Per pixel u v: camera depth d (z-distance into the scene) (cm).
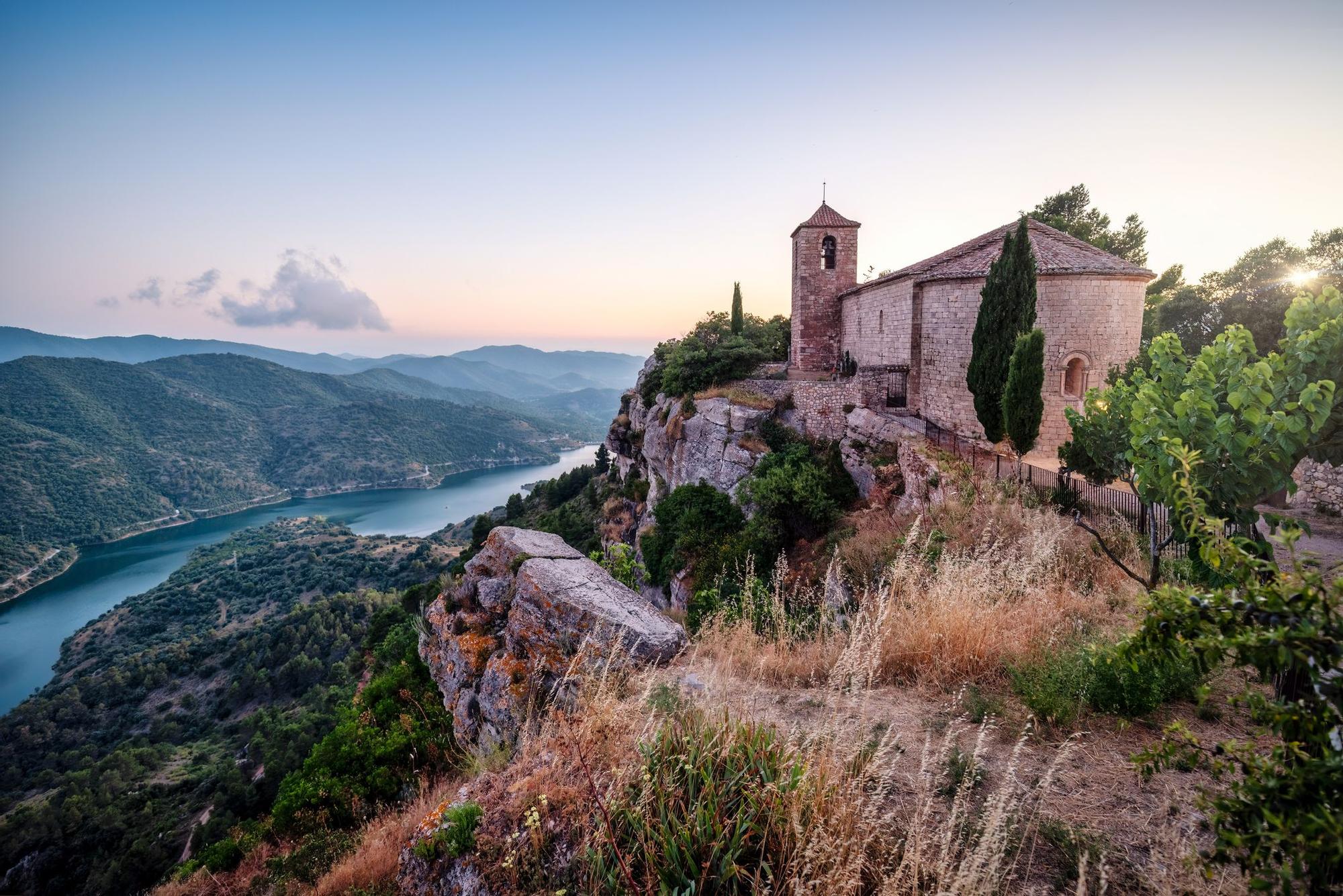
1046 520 1073
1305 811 232
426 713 1058
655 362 4781
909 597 763
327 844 861
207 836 2827
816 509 2225
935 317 2312
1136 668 308
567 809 421
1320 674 243
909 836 335
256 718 6925
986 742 505
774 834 350
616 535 4231
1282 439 528
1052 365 1989
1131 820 396
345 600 9812
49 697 8656
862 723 459
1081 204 3772
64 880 4078
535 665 781
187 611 11556
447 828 470
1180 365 674
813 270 3553
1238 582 283
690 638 870
